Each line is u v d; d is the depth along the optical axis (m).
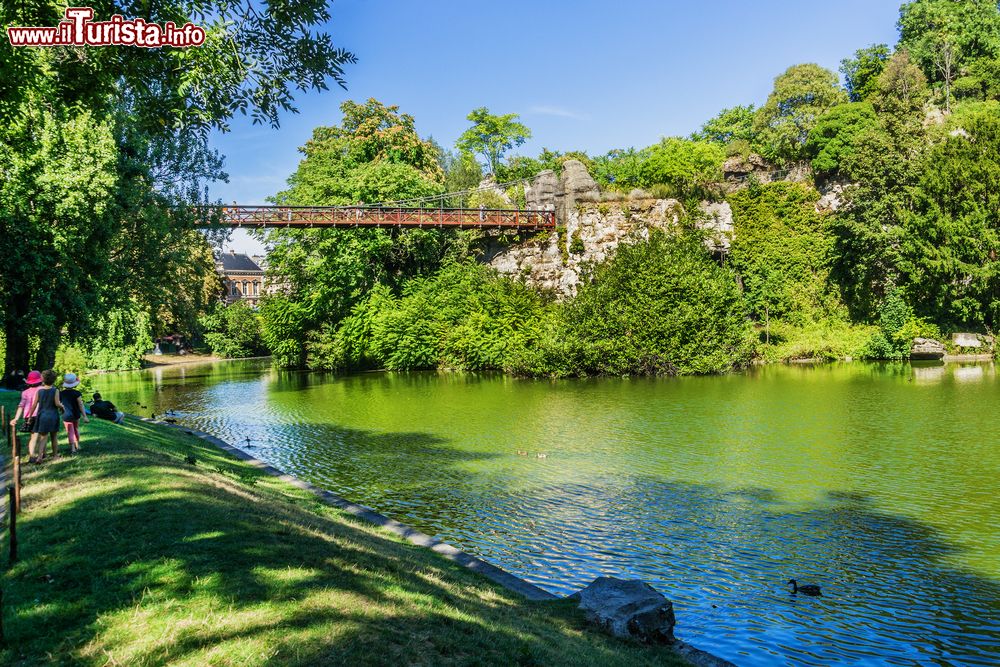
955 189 56.53
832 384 41.22
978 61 76.31
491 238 63.97
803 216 63.88
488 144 92.62
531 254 61.50
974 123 58.22
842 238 61.25
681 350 49.22
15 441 10.03
